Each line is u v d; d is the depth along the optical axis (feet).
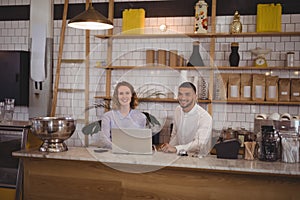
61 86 16.63
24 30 17.12
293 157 9.46
